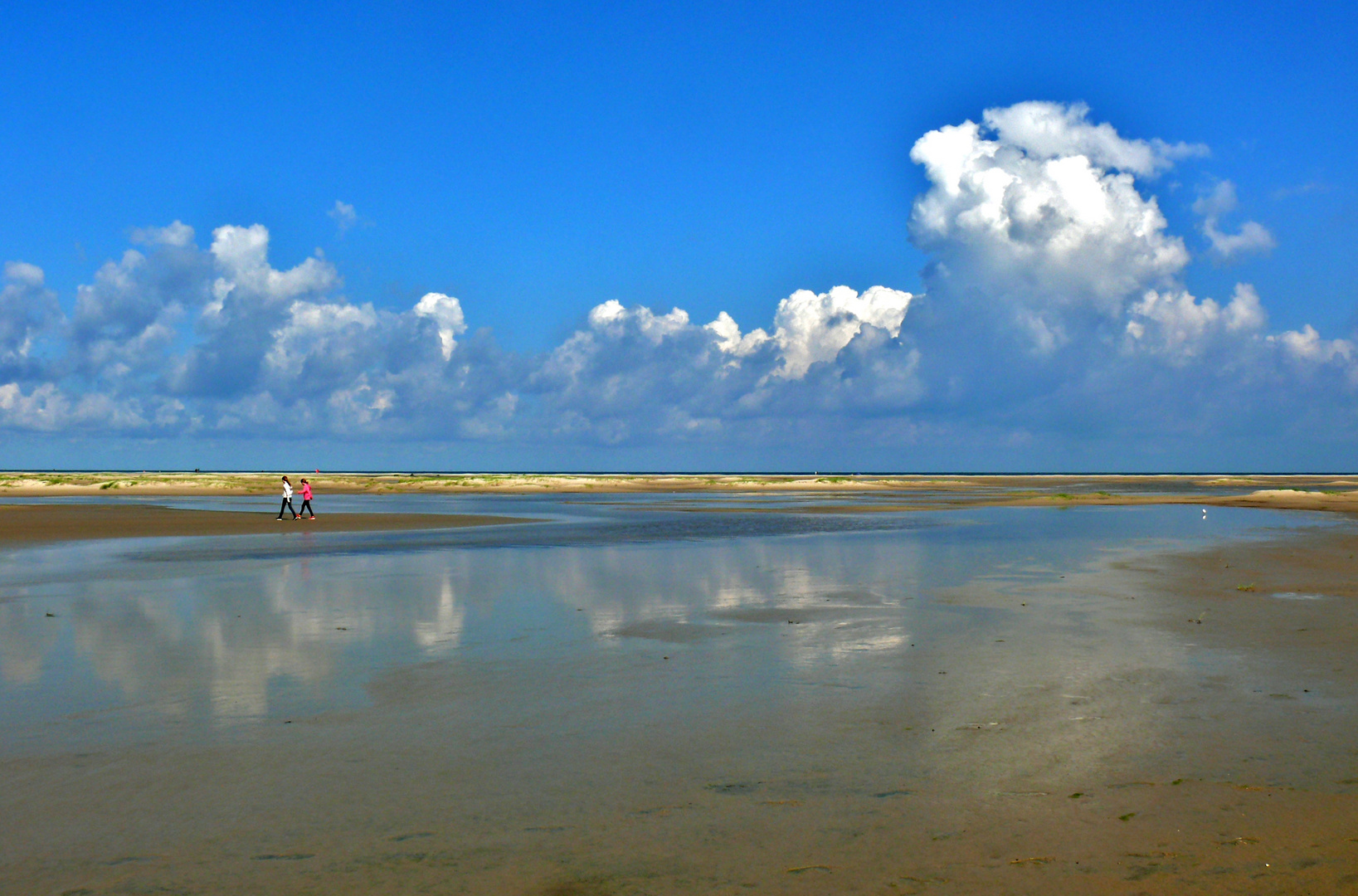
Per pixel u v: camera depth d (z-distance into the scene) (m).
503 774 7.98
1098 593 18.58
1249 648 13.02
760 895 5.80
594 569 23.70
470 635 14.48
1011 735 8.98
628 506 63.50
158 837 6.69
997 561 25.05
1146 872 6.07
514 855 6.37
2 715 9.84
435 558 26.97
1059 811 7.09
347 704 10.28
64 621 15.72
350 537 35.06
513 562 25.50
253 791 7.57
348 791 7.59
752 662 12.41
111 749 8.68
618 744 8.80
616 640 13.98
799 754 8.46
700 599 18.27
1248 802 7.22
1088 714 9.69
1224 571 22.11
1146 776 7.82
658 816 7.03
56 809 7.21
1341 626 14.69
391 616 16.33
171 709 10.11
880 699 10.38
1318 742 8.69
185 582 21.09
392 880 6.01
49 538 34.62
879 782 7.72
